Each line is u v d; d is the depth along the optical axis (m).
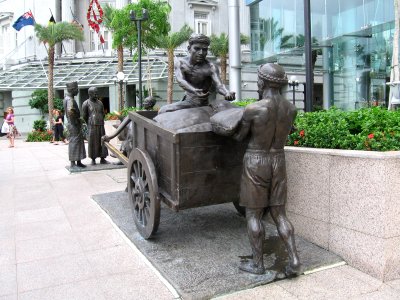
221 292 3.23
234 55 16.86
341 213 3.88
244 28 29.16
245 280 3.39
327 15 16.59
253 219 3.56
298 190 4.45
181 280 3.41
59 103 29.67
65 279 3.66
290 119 3.48
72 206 6.33
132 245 4.46
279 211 3.59
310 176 4.25
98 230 5.05
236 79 16.95
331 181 3.98
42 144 21.02
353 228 3.75
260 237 3.53
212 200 4.16
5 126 22.52
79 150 9.89
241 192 3.58
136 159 4.62
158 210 4.11
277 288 3.35
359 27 15.32
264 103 3.36
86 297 3.31
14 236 4.90
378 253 3.50
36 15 33.88
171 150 3.98
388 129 4.14
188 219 5.19
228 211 5.54
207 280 3.40
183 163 3.93
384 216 3.44
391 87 8.70
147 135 4.65
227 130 3.54
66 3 33.25
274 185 3.51
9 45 35.50
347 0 15.75
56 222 5.46
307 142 4.61
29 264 4.02
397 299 3.16
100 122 10.23
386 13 14.20
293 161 4.49
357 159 3.67
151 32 19.50
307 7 6.92
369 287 3.37
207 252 4.05
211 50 25.34
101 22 28.31
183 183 3.96
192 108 4.52
